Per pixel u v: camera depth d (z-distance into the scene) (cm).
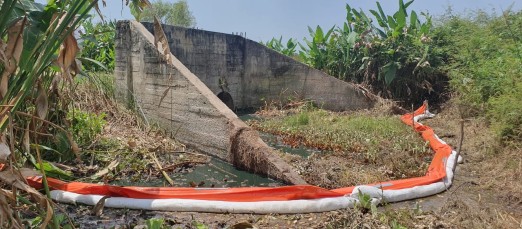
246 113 1534
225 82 1513
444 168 678
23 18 266
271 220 488
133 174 669
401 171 696
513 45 1048
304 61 1864
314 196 528
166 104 935
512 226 445
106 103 946
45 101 296
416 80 1564
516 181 620
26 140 308
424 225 454
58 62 302
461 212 493
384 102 1480
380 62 1609
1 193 251
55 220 303
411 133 1011
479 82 1114
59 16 274
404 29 1616
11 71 253
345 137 941
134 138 812
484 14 1493
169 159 757
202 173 705
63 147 663
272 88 1620
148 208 506
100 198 517
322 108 1562
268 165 679
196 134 854
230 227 451
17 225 258
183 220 476
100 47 1650
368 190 542
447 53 1533
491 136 823
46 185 304
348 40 1697
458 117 1177
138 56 1012
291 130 1038
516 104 752
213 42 1455
